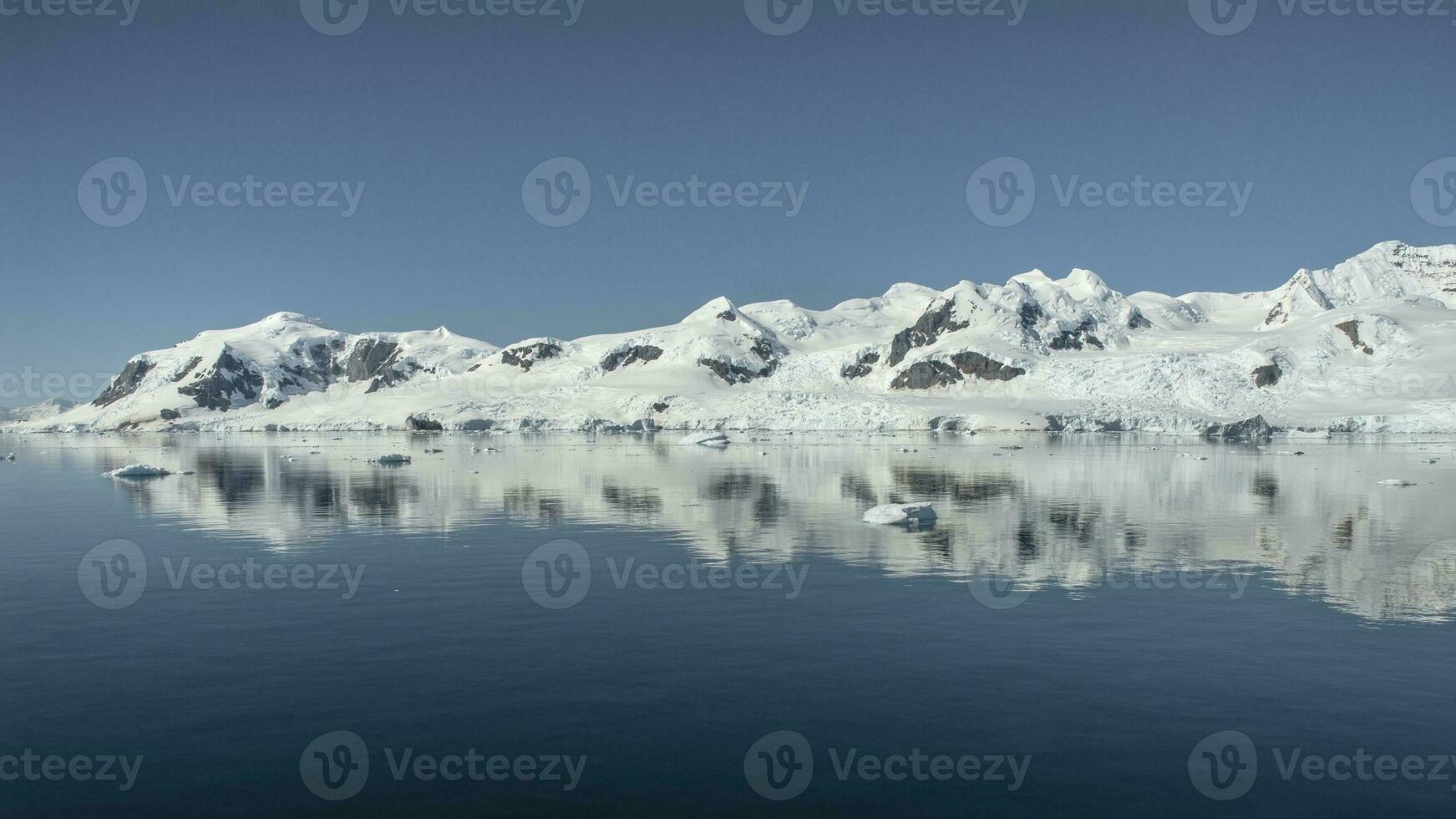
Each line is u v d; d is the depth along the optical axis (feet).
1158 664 62.95
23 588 88.12
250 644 68.44
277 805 43.39
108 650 66.80
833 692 57.72
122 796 44.09
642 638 69.56
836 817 42.24
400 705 55.67
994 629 71.72
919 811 42.68
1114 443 452.76
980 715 54.03
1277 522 133.18
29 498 180.14
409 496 177.58
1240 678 60.03
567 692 57.93
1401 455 331.57
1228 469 252.83
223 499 175.22
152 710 54.85
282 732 51.67
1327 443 448.24
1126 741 50.21
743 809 42.98
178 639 69.62
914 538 117.80
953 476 224.94
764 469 257.75
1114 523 132.46
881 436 565.94
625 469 260.83
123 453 411.54
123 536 123.34
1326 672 61.11
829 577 91.81
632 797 44.11
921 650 66.18
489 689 58.39
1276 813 42.52
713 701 56.24
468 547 111.65
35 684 59.36
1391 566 98.07
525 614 77.10
